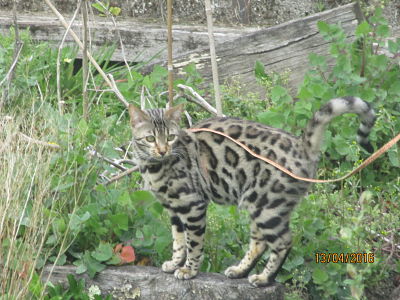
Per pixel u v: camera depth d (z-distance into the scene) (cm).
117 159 1038
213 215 912
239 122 850
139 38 1447
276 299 836
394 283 940
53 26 1440
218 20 1523
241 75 1305
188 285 840
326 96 1104
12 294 807
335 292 867
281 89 1122
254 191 814
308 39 1286
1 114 1043
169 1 997
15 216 848
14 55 1178
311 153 805
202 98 1163
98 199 915
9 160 881
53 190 885
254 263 859
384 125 1105
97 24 1447
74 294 845
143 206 878
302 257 892
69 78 1314
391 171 1127
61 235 866
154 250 911
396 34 1345
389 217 963
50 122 982
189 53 1321
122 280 854
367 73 1169
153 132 834
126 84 1246
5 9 1532
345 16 1279
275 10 1510
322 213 948
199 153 847
